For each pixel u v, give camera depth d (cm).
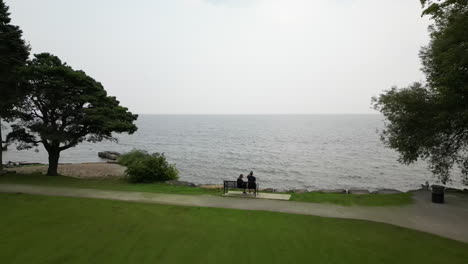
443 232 1170
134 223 1212
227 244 1011
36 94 2234
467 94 1459
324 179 3784
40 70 2152
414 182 3675
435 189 1594
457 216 1370
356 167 4650
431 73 1759
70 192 1777
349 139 9831
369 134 12056
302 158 5575
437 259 926
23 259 877
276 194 1761
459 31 1298
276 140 9494
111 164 4191
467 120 1556
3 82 2211
